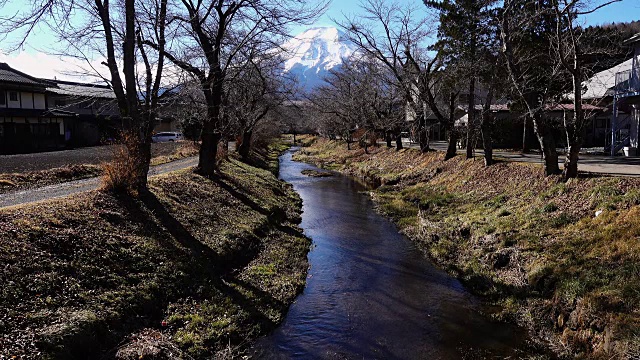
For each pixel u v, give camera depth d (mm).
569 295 7832
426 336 7965
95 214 9484
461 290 10133
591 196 10977
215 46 14859
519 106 21000
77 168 17953
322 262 12250
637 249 8008
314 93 50906
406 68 22969
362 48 23797
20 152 29922
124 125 12062
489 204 14648
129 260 8430
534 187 13781
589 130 29656
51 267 7152
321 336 7992
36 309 6242
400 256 12750
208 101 15867
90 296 7023
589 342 6812
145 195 11773
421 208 17812
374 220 17375
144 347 6508
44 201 9789
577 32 14461
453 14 19703
